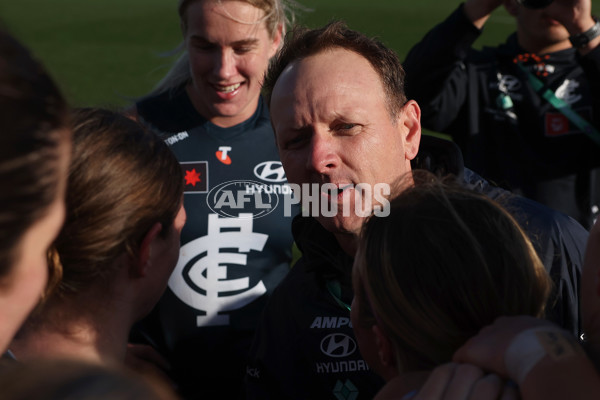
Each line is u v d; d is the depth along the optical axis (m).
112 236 1.44
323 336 2.05
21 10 18.16
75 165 1.40
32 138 0.82
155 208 1.52
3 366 1.13
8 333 1.00
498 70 4.03
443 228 1.30
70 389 0.72
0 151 0.80
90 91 11.70
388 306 1.31
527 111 3.92
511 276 1.28
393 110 1.91
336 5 18.53
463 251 1.27
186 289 2.98
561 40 3.91
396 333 1.31
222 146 3.17
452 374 1.14
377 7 18.28
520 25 4.02
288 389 2.10
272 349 2.15
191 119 3.20
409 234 1.31
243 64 3.03
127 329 1.58
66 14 17.73
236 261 3.03
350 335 2.03
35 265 0.95
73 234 1.41
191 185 3.12
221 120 3.18
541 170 3.92
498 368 1.12
